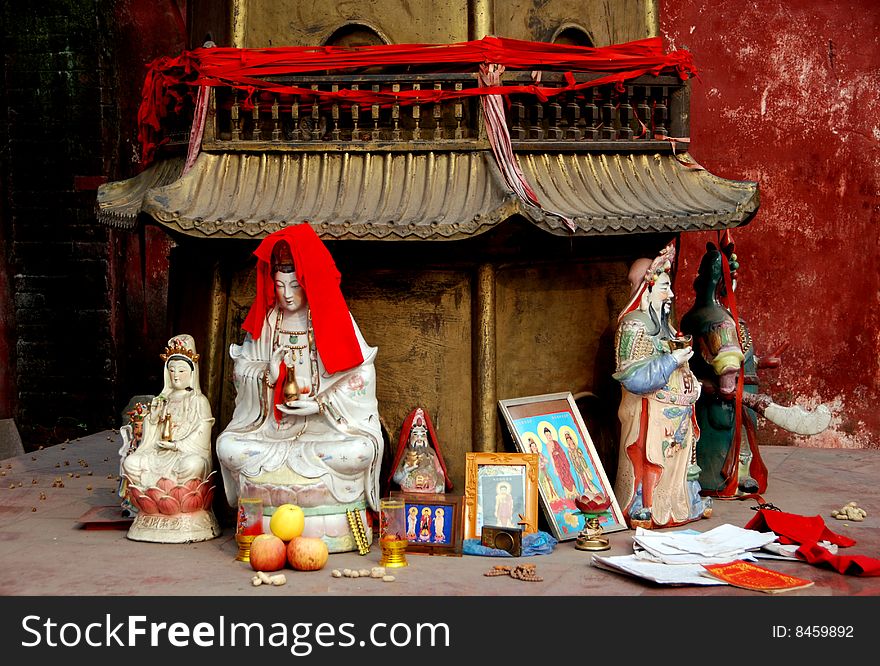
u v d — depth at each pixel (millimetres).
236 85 6281
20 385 10055
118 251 10039
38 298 9992
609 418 6719
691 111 9477
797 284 9414
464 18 6285
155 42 10086
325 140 6285
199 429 6062
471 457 5965
